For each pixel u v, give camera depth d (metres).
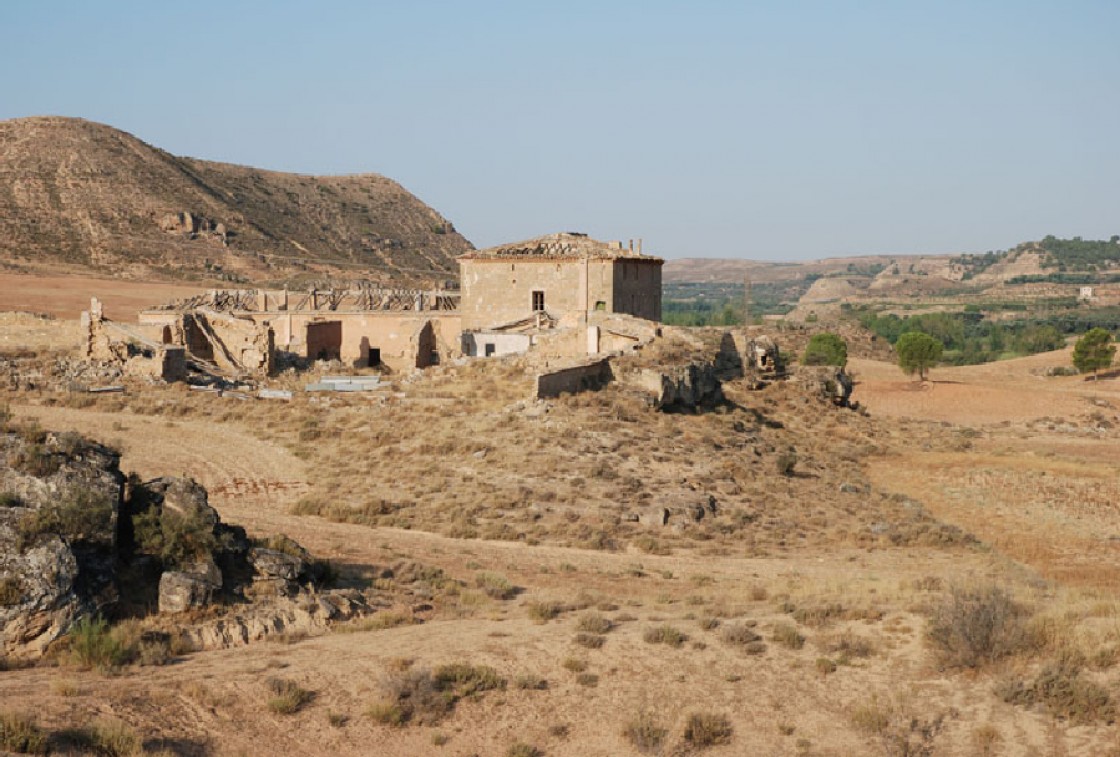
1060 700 20.72
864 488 52.00
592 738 20.36
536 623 26.53
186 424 53.00
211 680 20.78
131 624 22.91
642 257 77.12
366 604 27.55
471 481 45.06
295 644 23.97
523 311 74.75
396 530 39.22
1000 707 20.97
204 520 26.02
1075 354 132.00
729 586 32.84
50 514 23.23
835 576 34.19
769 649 24.33
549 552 37.09
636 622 26.81
